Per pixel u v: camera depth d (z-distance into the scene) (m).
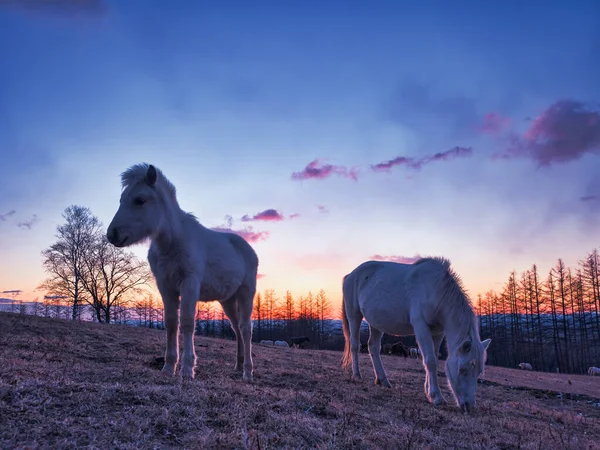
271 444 3.17
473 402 6.12
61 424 3.02
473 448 4.00
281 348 17.45
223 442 3.09
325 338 58.28
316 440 3.53
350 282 9.02
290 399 4.86
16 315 13.23
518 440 4.48
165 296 6.02
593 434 6.25
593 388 15.95
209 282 6.37
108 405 3.55
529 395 11.62
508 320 51.09
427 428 4.73
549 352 44.38
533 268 44.88
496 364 44.97
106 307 33.31
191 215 6.53
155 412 3.50
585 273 41.50
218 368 7.83
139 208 5.62
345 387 7.16
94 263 32.38
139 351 9.33
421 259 7.57
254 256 7.43
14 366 5.11
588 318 44.59
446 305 6.58
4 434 2.74
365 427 4.23
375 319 7.96
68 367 5.54
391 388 7.96
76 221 32.03
